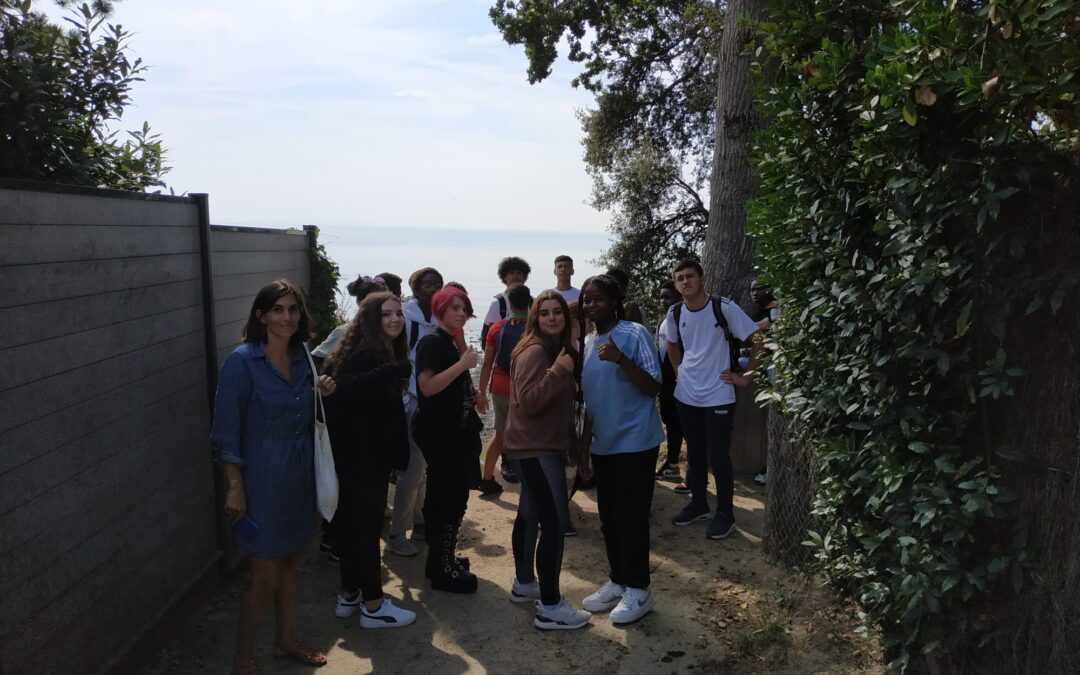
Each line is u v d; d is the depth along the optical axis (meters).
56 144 3.65
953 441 2.85
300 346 3.57
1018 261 2.59
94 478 3.16
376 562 4.06
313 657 3.72
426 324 5.50
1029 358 2.67
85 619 3.07
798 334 3.72
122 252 3.45
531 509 4.26
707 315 5.29
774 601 4.27
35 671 2.72
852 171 3.18
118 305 3.40
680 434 6.68
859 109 2.86
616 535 4.29
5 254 2.60
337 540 4.82
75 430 3.02
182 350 4.11
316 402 3.55
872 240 3.14
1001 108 2.42
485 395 6.30
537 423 3.90
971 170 2.56
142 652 3.52
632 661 3.77
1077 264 2.48
